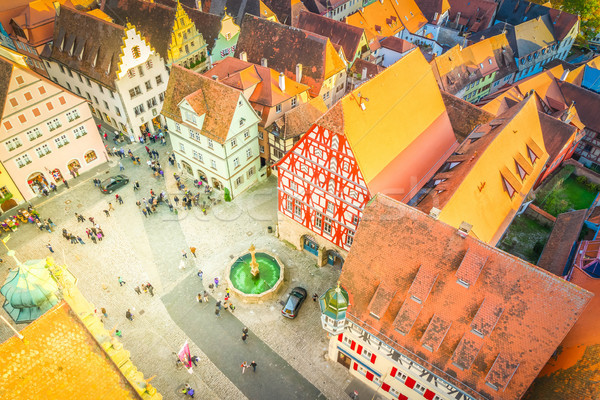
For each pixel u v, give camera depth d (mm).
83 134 54031
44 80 47625
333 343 34906
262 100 51000
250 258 45031
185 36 66438
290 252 46094
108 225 48812
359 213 37375
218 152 47875
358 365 34344
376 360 32062
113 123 63625
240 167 51156
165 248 46219
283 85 51500
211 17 70812
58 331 18859
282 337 38344
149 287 41188
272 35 61562
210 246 46594
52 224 48406
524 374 25250
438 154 44000
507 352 25656
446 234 27672
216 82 46656
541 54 80875
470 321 26766
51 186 52781
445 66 64812
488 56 72375
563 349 27734
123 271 43781
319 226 42219
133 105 58688
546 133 51438
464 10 94375
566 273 37750
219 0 84688
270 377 35562
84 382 19266
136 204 51312
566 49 87125
